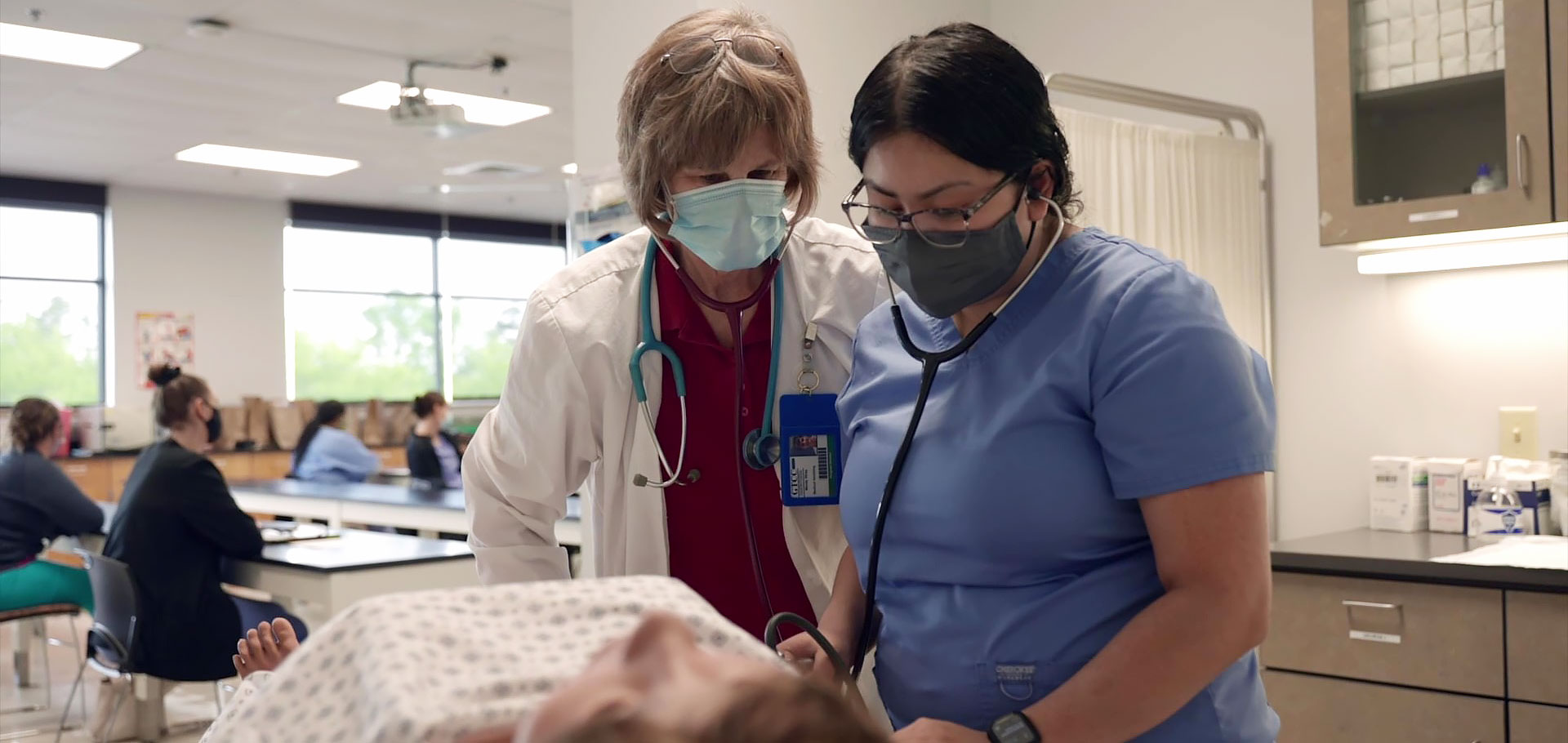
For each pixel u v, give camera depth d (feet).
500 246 38.93
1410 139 8.40
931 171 3.30
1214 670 3.16
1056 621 3.45
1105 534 3.43
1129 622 3.35
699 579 4.97
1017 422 3.45
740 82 4.12
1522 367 8.89
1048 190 3.56
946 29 3.43
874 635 4.26
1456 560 7.16
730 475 4.91
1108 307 3.40
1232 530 3.20
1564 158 7.61
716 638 2.10
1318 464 9.89
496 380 38.81
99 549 17.01
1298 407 9.98
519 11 17.47
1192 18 10.46
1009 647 3.50
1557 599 6.75
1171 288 3.37
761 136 4.22
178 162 28.22
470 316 38.27
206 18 17.63
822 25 9.75
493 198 34.17
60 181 30.25
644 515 4.93
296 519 22.00
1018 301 3.62
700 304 4.80
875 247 3.65
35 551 16.17
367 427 34.12
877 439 3.89
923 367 3.86
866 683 4.87
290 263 34.58
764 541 4.90
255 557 13.10
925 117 3.24
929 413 3.72
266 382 33.99
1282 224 10.00
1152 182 8.92
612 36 9.75
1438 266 8.96
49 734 14.94
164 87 21.40
